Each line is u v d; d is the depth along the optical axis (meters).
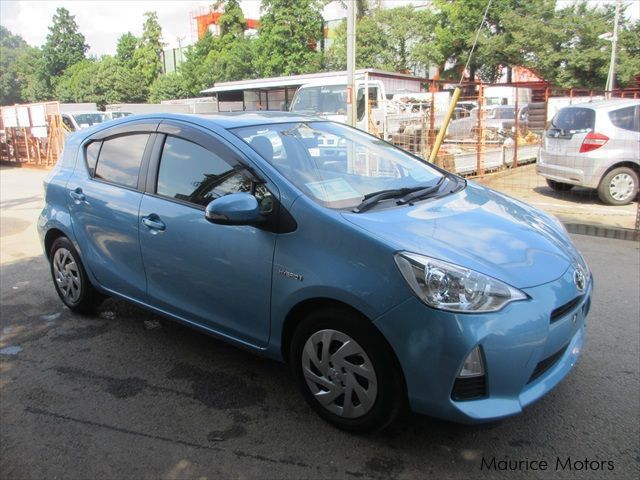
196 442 2.96
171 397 3.41
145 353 4.02
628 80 32.03
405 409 2.80
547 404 3.21
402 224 2.90
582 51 32.56
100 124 4.51
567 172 9.39
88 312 4.71
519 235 3.02
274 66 35.66
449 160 11.30
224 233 3.22
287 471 2.71
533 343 2.59
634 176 8.91
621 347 3.90
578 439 2.89
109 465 2.79
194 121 3.65
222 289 3.29
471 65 36.81
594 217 8.15
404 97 15.16
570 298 2.79
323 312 2.87
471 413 2.54
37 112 17.58
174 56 69.12
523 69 34.69
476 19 34.88
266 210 3.04
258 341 3.22
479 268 2.63
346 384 2.87
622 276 5.50
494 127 14.38
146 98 54.94
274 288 3.01
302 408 3.25
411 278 2.58
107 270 4.13
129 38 55.41
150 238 3.68
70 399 3.42
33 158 18.48
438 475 2.65
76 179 4.40
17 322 4.63
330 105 13.88
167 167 3.69
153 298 3.80
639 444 2.84
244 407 3.28
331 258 2.79
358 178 3.48
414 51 37.03
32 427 3.13
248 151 3.29
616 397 3.27
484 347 2.51
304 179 3.19
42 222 4.71
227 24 44.00
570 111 9.48
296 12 34.78
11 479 2.71
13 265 6.32
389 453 2.82
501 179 11.94
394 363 2.70
